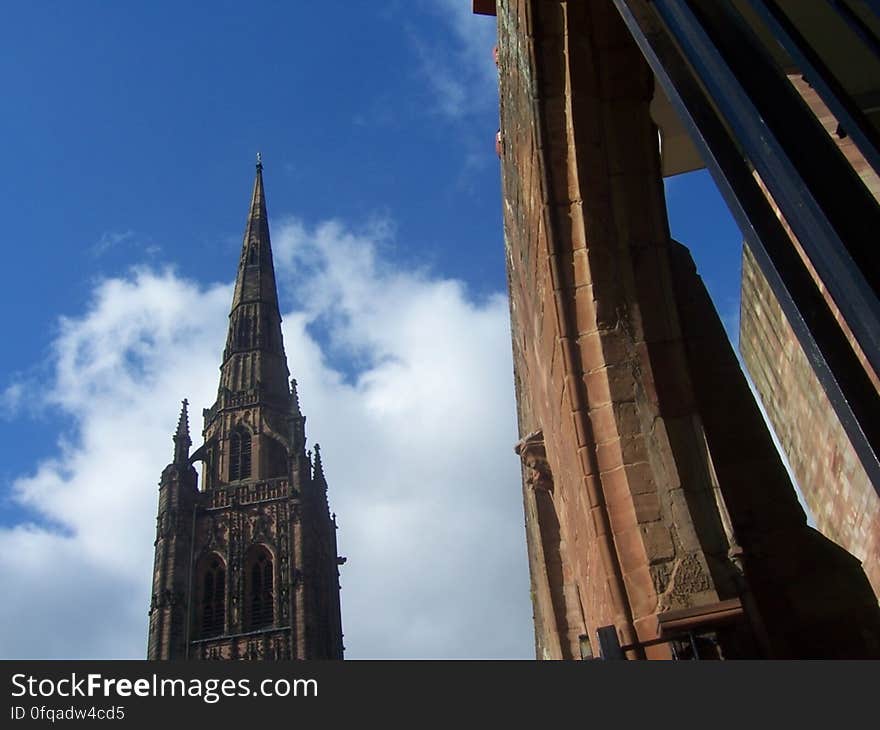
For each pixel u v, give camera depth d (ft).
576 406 26.86
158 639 290.15
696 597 23.63
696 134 9.24
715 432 28.89
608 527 25.41
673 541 24.64
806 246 7.57
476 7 40.63
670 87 9.80
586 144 27.55
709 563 24.21
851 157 26.14
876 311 6.81
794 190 7.61
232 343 384.47
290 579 301.84
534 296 33.71
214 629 297.33
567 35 27.09
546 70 27.48
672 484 25.34
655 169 27.84
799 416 43.93
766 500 27.32
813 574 25.39
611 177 27.73
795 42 8.41
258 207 453.58
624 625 24.13
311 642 289.94
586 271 27.53
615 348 27.02
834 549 25.82
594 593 31.09
